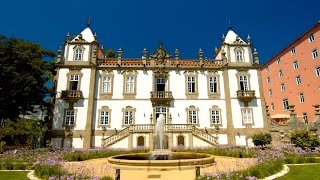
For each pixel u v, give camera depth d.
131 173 13.65
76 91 32.97
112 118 33.22
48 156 20.52
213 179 10.28
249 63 36.47
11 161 17.39
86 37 36.50
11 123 29.16
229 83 35.34
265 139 28.98
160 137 29.66
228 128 33.59
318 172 13.12
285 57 48.62
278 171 13.43
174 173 13.52
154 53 36.28
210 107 34.53
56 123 32.31
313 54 40.69
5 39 30.48
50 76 34.28
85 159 21.75
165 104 34.09
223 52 36.59
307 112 41.75
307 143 22.17
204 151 25.89
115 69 35.12
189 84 35.47
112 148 28.22
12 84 28.88
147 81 34.94
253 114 34.38
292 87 46.16
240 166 14.69
